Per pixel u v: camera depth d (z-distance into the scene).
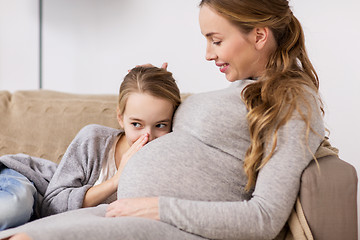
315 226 1.08
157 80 1.26
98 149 1.40
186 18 2.80
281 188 1.03
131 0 2.89
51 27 3.04
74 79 3.04
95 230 0.91
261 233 1.01
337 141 2.59
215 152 1.11
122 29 2.93
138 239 0.94
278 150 1.06
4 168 1.42
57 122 1.71
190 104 1.19
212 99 1.15
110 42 2.95
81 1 2.99
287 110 1.07
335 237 1.09
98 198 1.30
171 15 2.83
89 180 1.38
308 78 1.19
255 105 1.12
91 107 1.72
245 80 1.25
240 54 1.20
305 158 1.06
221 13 1.17
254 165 1.09
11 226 1.20
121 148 1.43
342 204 1.08
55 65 3.05
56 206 1.30
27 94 1.80
